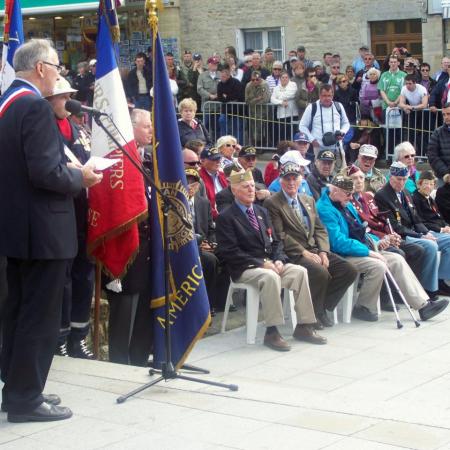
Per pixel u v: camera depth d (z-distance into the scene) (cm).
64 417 514
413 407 603
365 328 854
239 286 811
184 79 1794
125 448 470
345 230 890
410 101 1525
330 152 1006
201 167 976
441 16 1866
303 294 807
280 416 521
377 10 1945
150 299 665
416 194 1000
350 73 1722
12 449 471
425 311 878
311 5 2025
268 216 834
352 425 507
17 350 500
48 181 480
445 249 972
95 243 652
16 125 484
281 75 1645
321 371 721
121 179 644
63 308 655
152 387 577
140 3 2016
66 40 2086
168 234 618
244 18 2108
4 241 491
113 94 661
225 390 578
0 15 1786
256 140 1673
